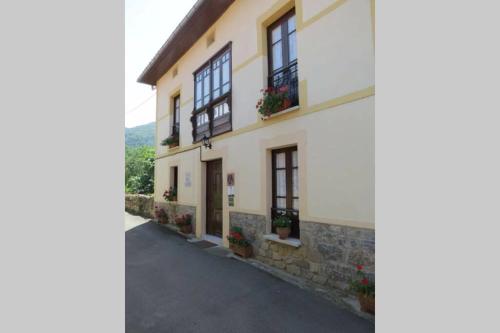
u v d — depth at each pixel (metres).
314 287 4.16
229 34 6.79
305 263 4.48
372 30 3.79
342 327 3.08
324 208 4.22
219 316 3.37
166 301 3.78
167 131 10.43
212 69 7.53
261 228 5.52
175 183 10.11
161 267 5.20
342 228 3.97
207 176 7.96
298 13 4.79
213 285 4.31
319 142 4.36
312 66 4.52
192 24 7.65
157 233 8.50
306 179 4.52
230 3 6.75
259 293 4.00
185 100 9.05
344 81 4.06
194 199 8.24
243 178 6.08
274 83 5.57
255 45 5.90
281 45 5.45
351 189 3.89
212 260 5.62
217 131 7.15
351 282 3.81
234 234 5.89
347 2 4.08
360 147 3.82
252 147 5.84
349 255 3.87
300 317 3.32
